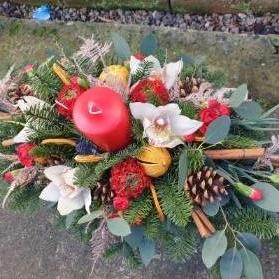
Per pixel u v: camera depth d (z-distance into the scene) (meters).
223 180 0.57
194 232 0.61
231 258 0.58
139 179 0.55
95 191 0.58
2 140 0.64
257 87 0.79
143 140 0.55
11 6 0.96
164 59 0.66
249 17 0.85
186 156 0.54
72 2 0.92
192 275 0.74
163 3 0.88
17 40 0.89
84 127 0.51
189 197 0.56
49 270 0.78
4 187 0.66
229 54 0.81
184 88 0.60
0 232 0.81
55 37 0.88
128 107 0.57
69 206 0.58
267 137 0.73
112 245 0.62
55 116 0.58
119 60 0.64
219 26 0.86
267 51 0.80
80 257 0.78
